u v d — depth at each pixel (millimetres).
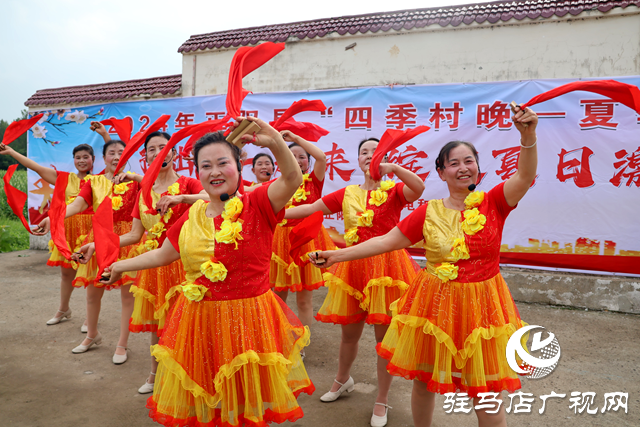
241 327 1748
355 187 2859
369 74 5277
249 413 1723
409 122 5098
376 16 5359
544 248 4684
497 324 1865
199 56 6070
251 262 1787
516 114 1765
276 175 5527
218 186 1794
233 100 1776
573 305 4555
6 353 3543
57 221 2365
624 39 4414
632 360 3322
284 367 1806
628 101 1813
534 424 2502
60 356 3502
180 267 2719
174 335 1816
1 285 5453
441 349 1887
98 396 2891
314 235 2215
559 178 4586
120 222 3307
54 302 4836
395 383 3068
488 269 1929
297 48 5547
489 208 1956
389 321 2508
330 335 3973
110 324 4250
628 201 4406
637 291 4355
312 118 5453
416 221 2043
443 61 4984
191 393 1778
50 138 6957
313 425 2537
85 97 6723
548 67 4641
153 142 2834
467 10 4945
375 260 2582
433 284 1975
